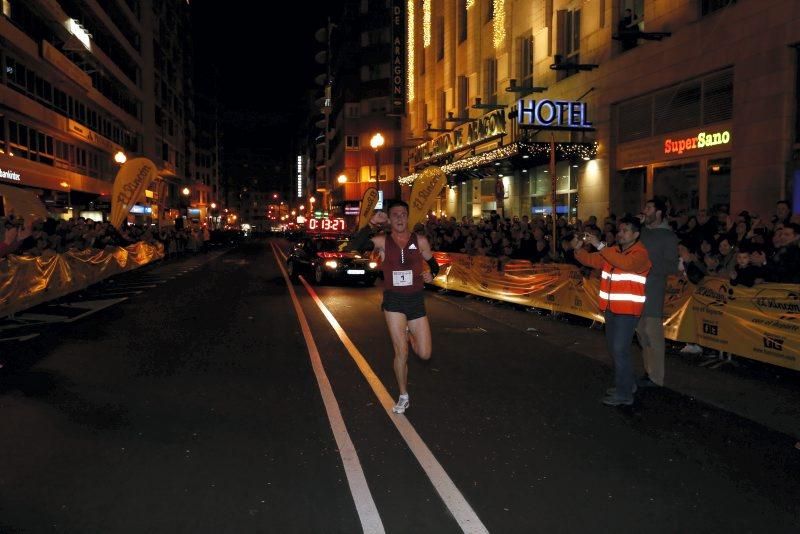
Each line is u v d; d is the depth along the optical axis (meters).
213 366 7.95
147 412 5.99
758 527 3.81
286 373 7.60
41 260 12.90
